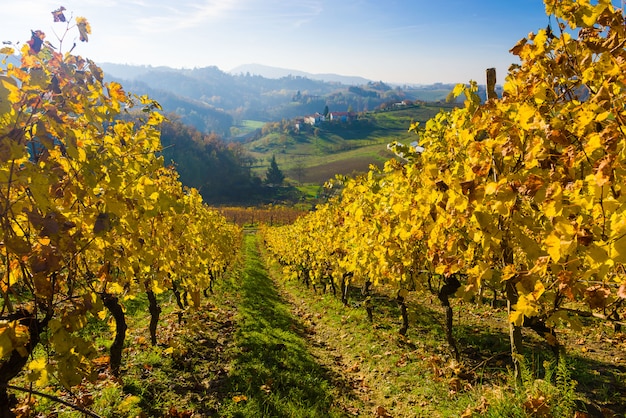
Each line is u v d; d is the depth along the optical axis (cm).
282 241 2245
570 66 262
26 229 254
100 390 495
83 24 263
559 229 207
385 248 641
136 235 338
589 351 705
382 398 607
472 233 383
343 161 13038
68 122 275
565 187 235
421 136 611
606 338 770
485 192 255
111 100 312
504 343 771
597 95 216
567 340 772
